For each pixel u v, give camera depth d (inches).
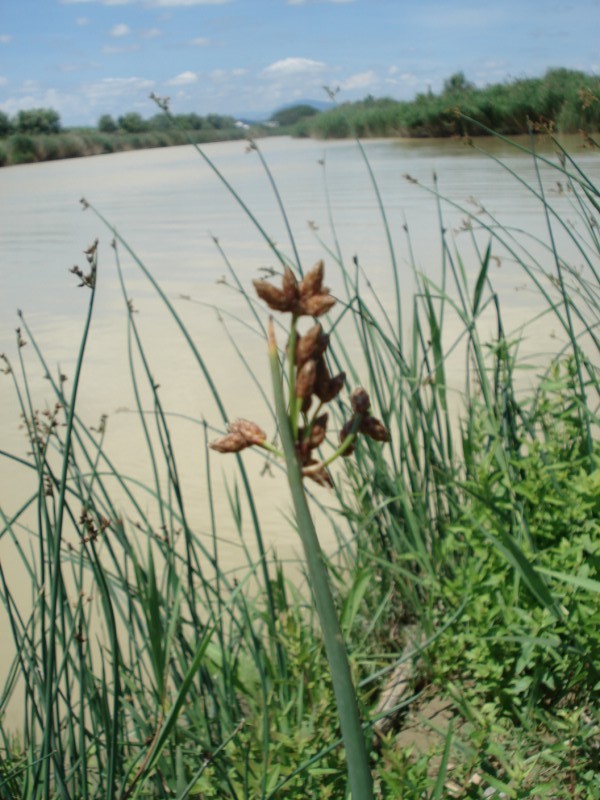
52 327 341.7
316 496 179.9
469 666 94.3
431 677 103.7
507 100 1007.6
